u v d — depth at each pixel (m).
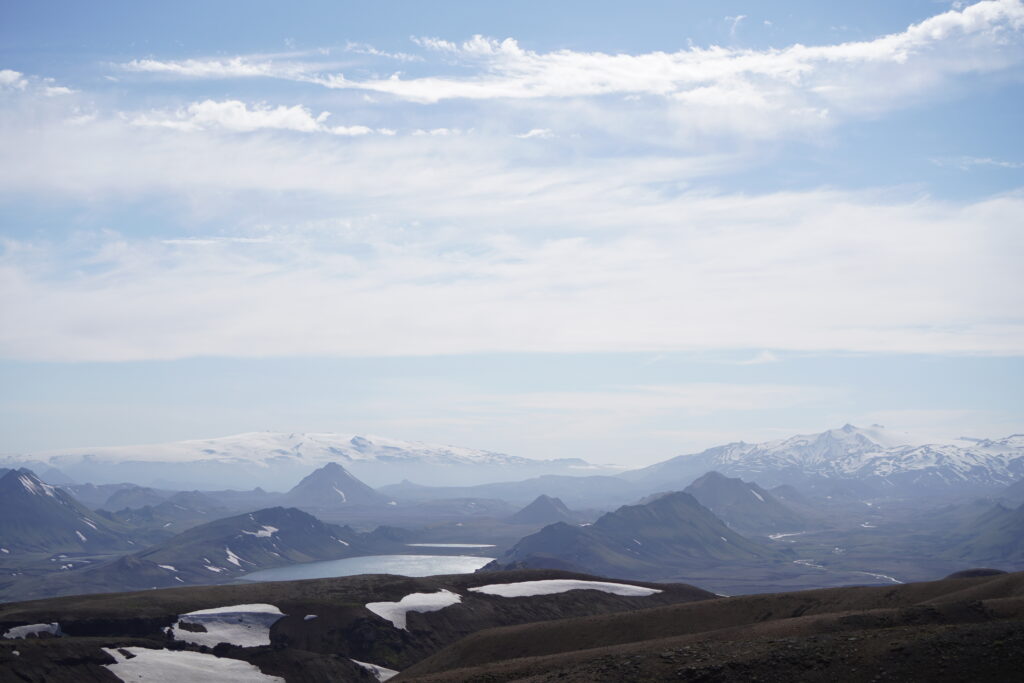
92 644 130.25
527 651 103.06
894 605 94.56
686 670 64.94
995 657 57.16
